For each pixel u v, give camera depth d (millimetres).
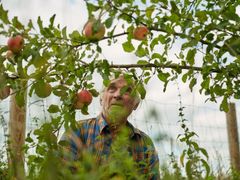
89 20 2525
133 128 3359
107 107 3449
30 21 2717
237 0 3010
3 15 2668
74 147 2854
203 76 3264
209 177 2725
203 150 2902
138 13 2812
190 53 3039
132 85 3342
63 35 2799
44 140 2490
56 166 1297
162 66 3227
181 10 3109
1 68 2807
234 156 8578
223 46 2971
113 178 1621
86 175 1290
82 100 3018
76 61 2965
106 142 2836
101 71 2977
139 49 3166
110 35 2832
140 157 3217
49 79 2992
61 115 2896
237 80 3367
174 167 2395
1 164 3084
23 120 4379
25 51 2723
